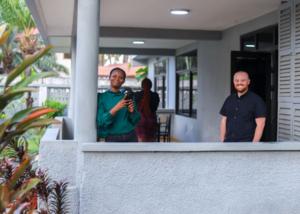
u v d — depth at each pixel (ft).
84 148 11.80
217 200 12.46
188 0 19.24
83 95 12.41
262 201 12.73
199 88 32.86
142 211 12.12
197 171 12.35
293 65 16.47
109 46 37.63
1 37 8.09
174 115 41.29
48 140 12.65
